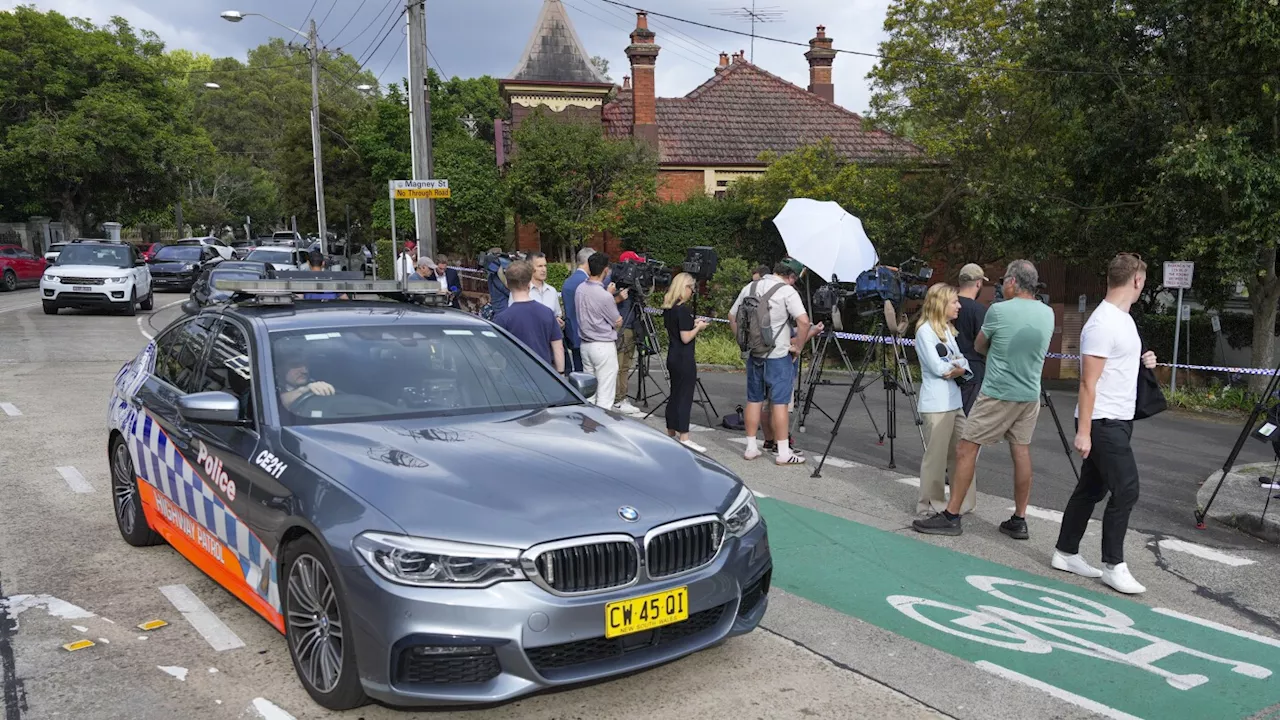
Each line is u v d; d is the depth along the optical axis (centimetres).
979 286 751
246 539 401
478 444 386
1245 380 1603
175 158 4328
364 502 336
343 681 338
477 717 360
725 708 373
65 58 4078
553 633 320
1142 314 2214
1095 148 1659
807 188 2111
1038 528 655
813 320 1773
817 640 446
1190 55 1512
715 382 1458
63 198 4244
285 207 4603
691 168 2517
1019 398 595
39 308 2492
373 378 442
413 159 1756
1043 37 1658
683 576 349
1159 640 458
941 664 422
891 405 827
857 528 641
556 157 2252
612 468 374
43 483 717
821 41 3120
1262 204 1388
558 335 759
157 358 558
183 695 376
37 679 390
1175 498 762
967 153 1961
